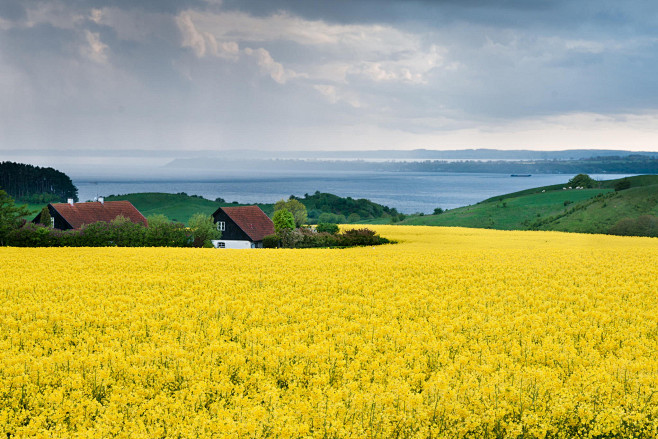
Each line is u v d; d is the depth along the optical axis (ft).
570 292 75.05
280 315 57.36
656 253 125.80
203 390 36.29
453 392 34.42
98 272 92.02
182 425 31.35
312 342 49.47
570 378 38.24
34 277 83.56
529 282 83.05
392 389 35.78
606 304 66.44
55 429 31.09
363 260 109.91
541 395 35.35
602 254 123.44
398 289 76.13
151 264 102.01
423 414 32.01
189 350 46.01
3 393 35.63
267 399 35.01
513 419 33.06
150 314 58.95
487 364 41.52
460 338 48.98
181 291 74.08
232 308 61.46
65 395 36.17
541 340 49.73
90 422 32.37
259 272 93.09
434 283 82.53
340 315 61.87
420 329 52.65
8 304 63.67
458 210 486.38
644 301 67.92
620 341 50.21
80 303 63.16
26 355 41.98
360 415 32.81
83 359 41.04
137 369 38.60
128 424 31.42
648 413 32.22
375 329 53.01
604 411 32.48
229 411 32.99
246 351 44.83
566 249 137.18
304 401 34.35
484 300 68.64
